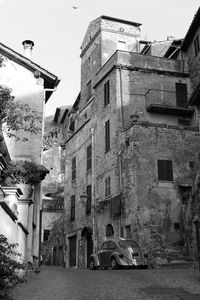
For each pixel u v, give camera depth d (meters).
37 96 17.98
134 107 26.78
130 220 22.62
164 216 22.41
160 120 27.11
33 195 15.28
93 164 29.25
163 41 32.75
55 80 18.58
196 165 22.50
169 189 23.06
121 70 27.38
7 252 8.92
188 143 24.44
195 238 20.84
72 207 32.91
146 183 22.77
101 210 26.83
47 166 47.94
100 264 19.44
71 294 9.95
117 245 18.83
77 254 30.53
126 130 24.75
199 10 25.09
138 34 35.97
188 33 27.58
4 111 10.94
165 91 27.30
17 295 9.57
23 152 16.69
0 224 9.03
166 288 11.04
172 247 21.88
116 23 35.56
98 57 34.50
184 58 29.16
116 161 25.58
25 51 20.41
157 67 28.42
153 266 20.59
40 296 9.59
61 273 15.68
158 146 23.77
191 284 11.69
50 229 40.03
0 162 11.95
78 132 34.03
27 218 13.38
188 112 27.33
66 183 35.59
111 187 25.88
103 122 28.59
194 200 21.31
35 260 16.30
